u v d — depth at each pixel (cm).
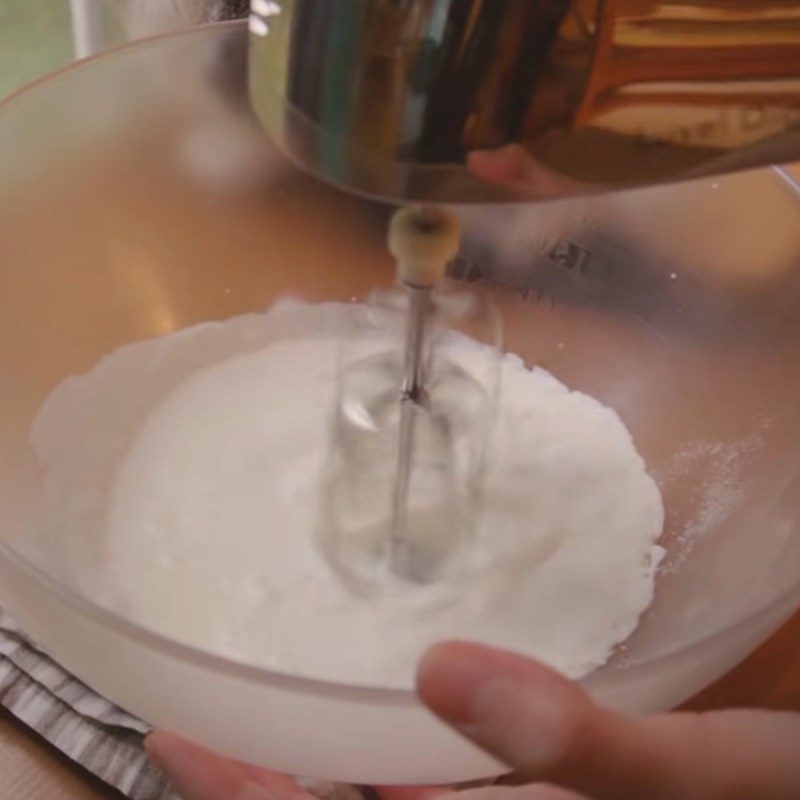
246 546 42
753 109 32
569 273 47
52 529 41
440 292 47
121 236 45
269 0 31
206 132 45
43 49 59
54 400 43
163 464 44
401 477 42
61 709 41
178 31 43
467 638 40
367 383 46
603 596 42
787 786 31
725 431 44
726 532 42
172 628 40
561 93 30
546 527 43
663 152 32
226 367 47
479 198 31
